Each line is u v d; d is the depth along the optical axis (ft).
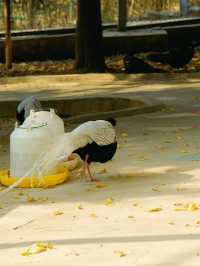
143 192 35.76
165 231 29.04
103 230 29.63
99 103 72.18
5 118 72.23
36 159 38.27
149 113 62.64
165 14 119.44
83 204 34.12
